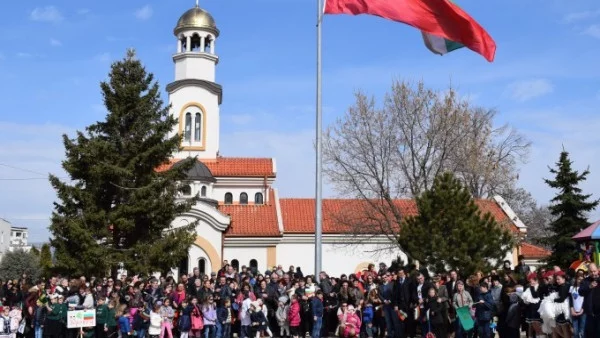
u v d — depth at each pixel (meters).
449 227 25.52
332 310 25.08
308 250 47.81
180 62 55.56
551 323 18.27
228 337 23.84
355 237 45.72
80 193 34.28
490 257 25.31
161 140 37.22
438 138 39.75
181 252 35.38
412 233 25.95
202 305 23.09
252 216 48.53
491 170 46.00
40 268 58.97
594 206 42.91
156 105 38.06
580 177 43.50
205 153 53.91
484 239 25.02
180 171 37.56
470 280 21.05
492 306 19.48
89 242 33.16
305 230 47.78
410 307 21.52
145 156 35.66
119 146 36.56
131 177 35.62
